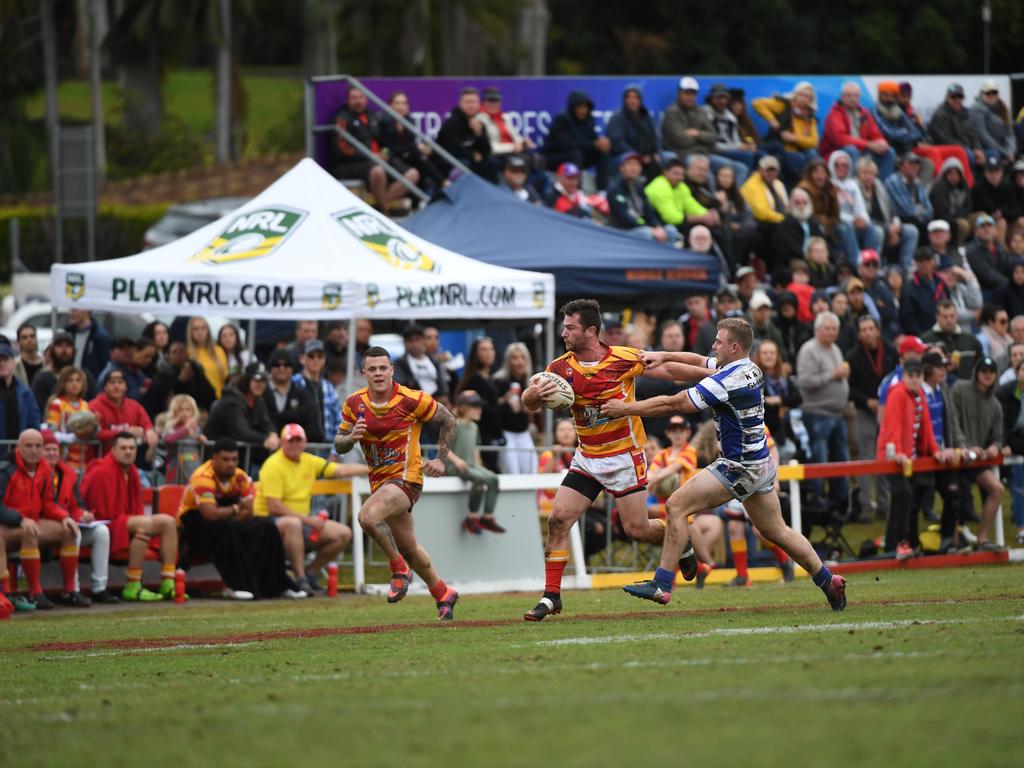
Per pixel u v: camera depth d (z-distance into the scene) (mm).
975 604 38094
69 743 20891
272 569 52656
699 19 164750
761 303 67938
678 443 55031
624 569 58562
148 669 30469
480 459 60500
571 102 82625
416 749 18453
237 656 32188
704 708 20438
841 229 79750
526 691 22891
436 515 54188
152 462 55406
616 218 76750
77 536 50219
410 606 47531
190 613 47375
